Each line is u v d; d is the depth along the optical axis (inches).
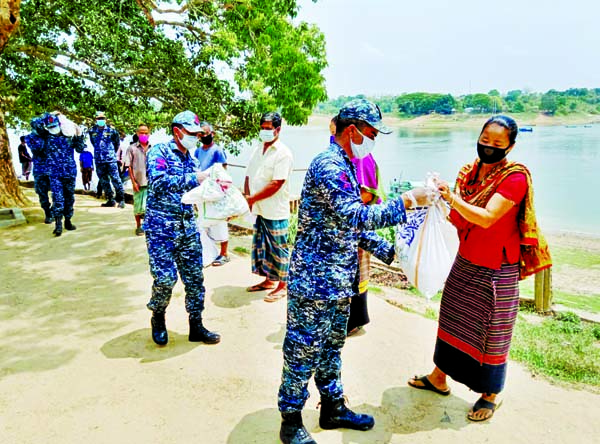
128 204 411.8
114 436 110.0
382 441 109.1
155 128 452.1
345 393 128.6
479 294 111.1
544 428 114.6
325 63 410.3
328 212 94.0
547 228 684.7
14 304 184.4
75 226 305.0
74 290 199.2
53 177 276.1
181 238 144.5
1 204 341.4
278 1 404.2
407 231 111.5
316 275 96.3
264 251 187.5
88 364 141.3
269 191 177.0
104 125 367.2
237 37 405.4
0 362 141.9
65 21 403.9
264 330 164.9
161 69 425.1
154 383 131.6
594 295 326.3
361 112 93.4
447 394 128.3
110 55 414.0
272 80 403.2
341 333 107.0
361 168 138.0
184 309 182.4
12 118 581.9
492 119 104.3
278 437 109.7
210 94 440.5
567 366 146.9
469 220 101.0
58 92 407.8
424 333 165.2
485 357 112.2
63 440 108.4
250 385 131.1
